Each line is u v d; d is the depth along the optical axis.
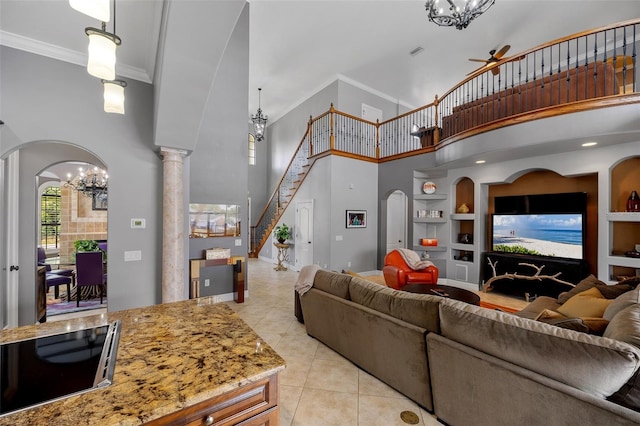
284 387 2.29
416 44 6.16
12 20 2.48
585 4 4.86
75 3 1.24
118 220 3.17
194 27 2.10
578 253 4.39
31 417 0.78
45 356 1.12
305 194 7.23
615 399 1.25
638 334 1.35
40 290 3.74
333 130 6.95
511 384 1.50
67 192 6.60
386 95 8.59
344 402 2.11
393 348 2.20
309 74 7.50
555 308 2.83
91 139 3.04
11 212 3.28
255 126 8.12
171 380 0.96
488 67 4.45
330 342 2.94
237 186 4.95
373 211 7.09
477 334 1.66
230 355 1.14
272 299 4.83
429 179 6.61
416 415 1.98
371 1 4.95
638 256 3.81
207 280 4.67
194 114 2.94
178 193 3.29
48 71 2.85
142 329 1.38
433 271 5.01
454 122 5.18
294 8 5.13
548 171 4.92
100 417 0.79
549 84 3.90
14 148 2.74
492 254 5.26
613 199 4.15
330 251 6.30
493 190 5.62
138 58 3.05
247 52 5.12
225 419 0.98
